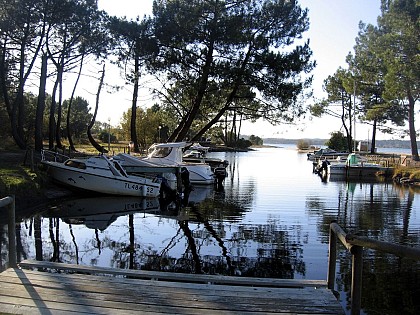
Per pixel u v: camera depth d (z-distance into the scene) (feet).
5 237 30.50
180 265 24.99
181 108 73.00
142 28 59.36
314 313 12.73
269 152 236.43
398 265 25.48
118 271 16.33
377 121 139.23
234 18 56.85
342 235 12.18
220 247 29.43
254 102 63.21
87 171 50.90
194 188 66.64
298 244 30.60
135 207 45.98
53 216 39.01
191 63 59.93
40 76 79.00
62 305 12.77
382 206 50.67
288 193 61.62
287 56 58.13
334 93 145.59
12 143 91.35
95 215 40.55
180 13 57.77
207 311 12.67
